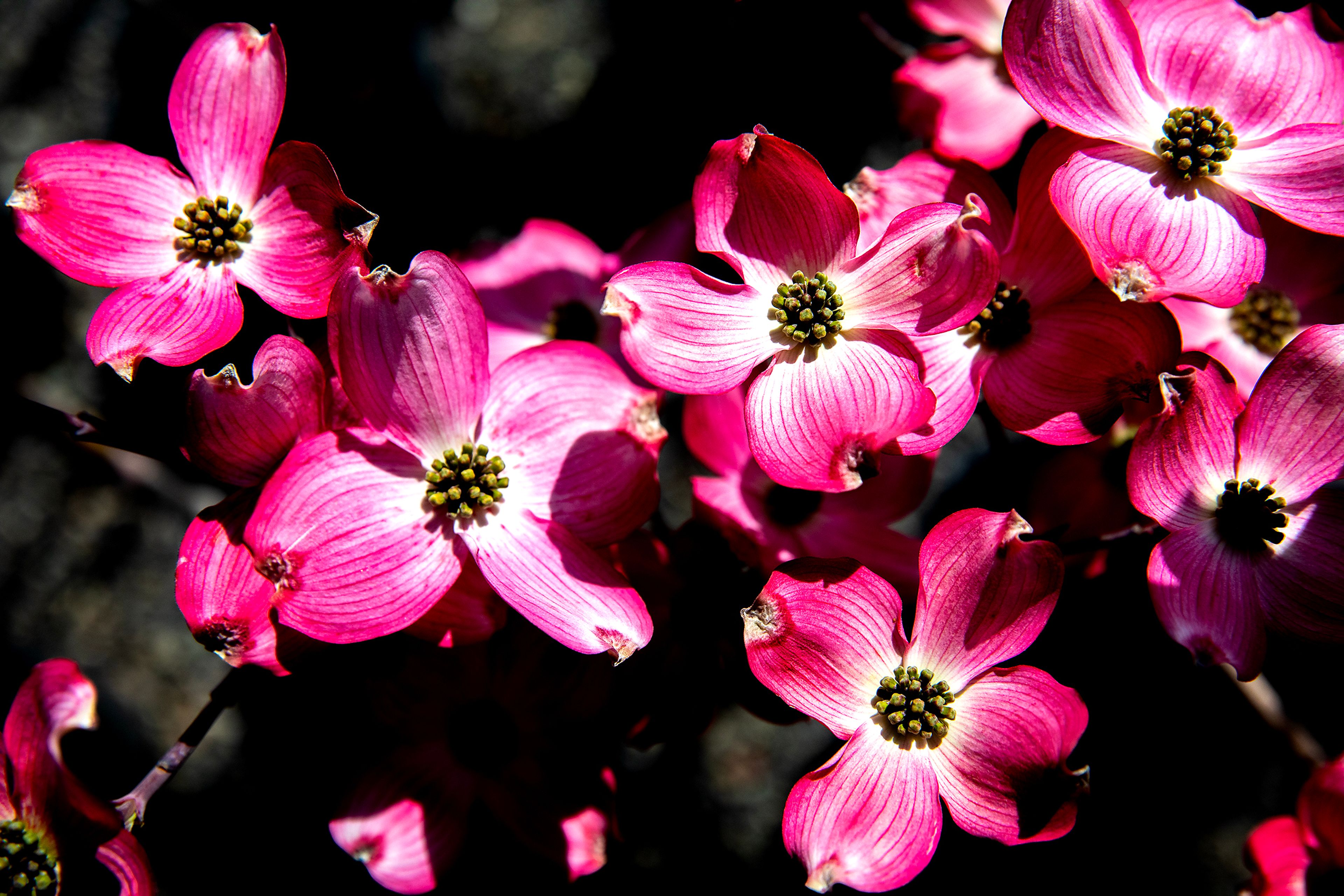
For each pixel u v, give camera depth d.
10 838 0.49
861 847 0.49
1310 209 0.51
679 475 0.65
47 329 0.64
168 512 0.65
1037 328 0.51
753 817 0.64
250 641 0.49
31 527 0.65
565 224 0.63
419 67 0.64
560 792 0.53
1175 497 0.50
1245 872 0.63
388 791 0.53
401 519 0.50
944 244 0.49
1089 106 0.51
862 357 0.50
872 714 0.50
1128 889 0.63
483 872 0.61
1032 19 0.50
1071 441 0.50
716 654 0.52
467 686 0.53
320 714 0.63
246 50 0.51
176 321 0.51
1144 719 0.63
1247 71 0.52
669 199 0.63
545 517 0.50
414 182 0.63
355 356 0.49
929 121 0.56
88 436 0.52
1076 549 0.51
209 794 0.64
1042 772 0.49
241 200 0.52
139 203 0.52
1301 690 0.62
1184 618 0.49
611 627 0.49
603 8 0.65
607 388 0.51
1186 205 0.51
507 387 0.51
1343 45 0.52
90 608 0.65
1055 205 0.49
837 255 0.51
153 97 0.64
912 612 0.53
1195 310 0.55
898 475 0.54
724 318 0.50
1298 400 0.50
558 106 0.65
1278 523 0.50
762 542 0.52
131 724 0.65
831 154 0.63
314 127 0.61
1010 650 0.50
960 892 0.63
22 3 0.64
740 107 0.63
